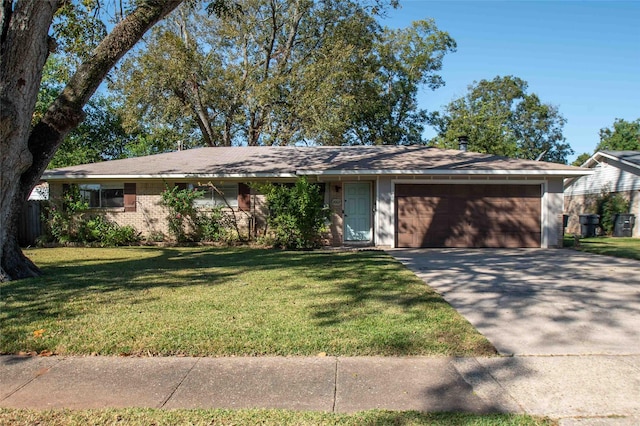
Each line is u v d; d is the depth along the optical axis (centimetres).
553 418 318
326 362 422
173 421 313
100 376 395
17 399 351
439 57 3497
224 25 2564
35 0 689
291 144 2702
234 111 2727
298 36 2838
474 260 1113
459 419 314
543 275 883
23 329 507
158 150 3262
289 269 935
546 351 451
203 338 474
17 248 838
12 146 718
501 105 4362
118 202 1594
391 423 308
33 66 722
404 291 706
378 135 3466
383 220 1458
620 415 322
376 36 2739
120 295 677
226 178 1529
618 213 2066
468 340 470
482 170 1403
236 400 347
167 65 2339
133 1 1015
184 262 1060
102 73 866
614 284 788
